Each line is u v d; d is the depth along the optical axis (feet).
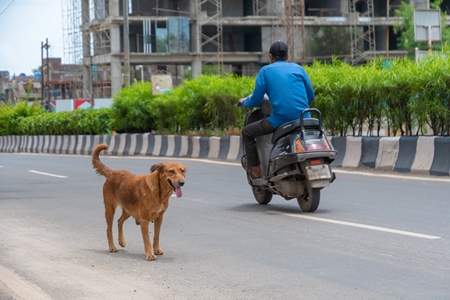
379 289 20.04
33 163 85.61
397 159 52.65
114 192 27.02
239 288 20.77
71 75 328.29
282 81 35.91
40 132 153.79
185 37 222.07
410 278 21.18
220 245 27.89
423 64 55.16
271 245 27.43
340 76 62.08
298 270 22.89
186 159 77.97
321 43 227.20
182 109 88.74
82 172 66.59
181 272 23.27
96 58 230.48
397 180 47.39
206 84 86.84
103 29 225.76
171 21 220.23
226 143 74.95
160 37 221.25
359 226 30.66
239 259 25.03
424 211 34.06
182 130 91.25
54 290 21.13
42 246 29.07
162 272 23.35
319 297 19.45
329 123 63.57
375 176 50.49
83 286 21.56
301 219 33.40
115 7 219.41
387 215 33.35
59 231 33.04
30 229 33.81
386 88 57.26
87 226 34.35
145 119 104.78
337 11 236.63
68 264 25.18
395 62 59.62
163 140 90.17
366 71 60.39
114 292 20.72
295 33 226.17
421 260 23.54
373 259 24.03
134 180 25.91
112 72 222.07
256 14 232.73
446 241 26.55
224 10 237.25
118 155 102.58
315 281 21.29
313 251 25.89
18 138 159.02
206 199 42.73
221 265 24.14
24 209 41.32
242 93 80.59
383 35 237.86
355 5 243.19
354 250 25.71
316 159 34.42
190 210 38.22
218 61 223.51
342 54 228.43
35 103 185.47
